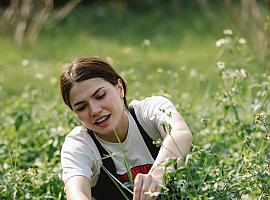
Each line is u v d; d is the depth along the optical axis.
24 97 9.86
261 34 13.04
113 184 6.08
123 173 6.04
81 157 5.90
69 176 5.74
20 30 19.33
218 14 21.00
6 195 6.61
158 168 5.46
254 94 8.60
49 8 19.67
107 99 5.80
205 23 21.14
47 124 8.73
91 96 5.78
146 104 6.15
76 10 24.11
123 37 20.67
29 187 6.80
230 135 7.72
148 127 6.07
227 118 8.01
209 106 9.16
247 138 6.51
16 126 8.48
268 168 5.82
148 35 20.86
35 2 20.23
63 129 7.86
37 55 18.16
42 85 13.35
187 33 20.30
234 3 22.28
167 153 5.60
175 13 23.05
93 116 5.79
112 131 5.91
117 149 6.04
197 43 19.08
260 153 6.53
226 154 7.44
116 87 5.92
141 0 24.34
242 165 6.25
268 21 11.10
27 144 8.45
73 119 8.09
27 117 8.96
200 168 6.57
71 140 6.03
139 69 14.81
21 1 19.77
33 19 20.12
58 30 21.30
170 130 5.66
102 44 19.27
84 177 5.74
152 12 23.59
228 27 19.33
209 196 5.81
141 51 17.70
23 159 8.07
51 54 18.22
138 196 5.38
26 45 19.27
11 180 6.71
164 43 19.58
